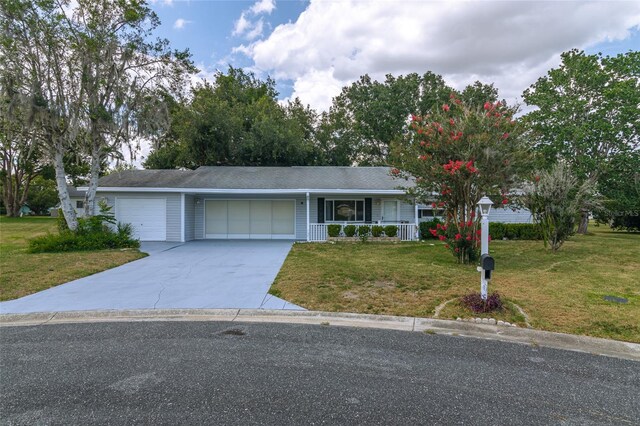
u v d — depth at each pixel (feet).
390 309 17.74
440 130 27.25
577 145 60.44
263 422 8.32
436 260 32.42
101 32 40.16
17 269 26.78
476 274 25.58
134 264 30.83
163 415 8.59
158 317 17.11
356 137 95.30
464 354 12.60
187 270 27.99
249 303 18.89
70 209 41.83
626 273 26.23
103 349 12.92
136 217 50.26
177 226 50.08
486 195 28.66
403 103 91.30
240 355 12.41
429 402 9.32
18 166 103.91
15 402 9.17
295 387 10.09
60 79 39.11
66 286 22.48
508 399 9.54
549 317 16.12
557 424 8.42
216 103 73.10
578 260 32.53
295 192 48.62
